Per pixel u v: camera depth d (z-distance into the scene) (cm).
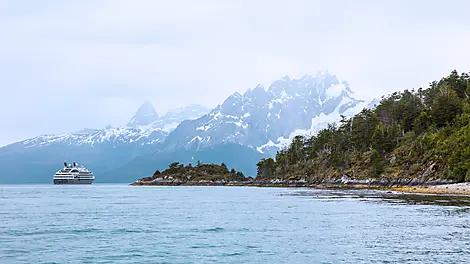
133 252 5700
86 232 7388
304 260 5181
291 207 12188
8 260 5278
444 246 5841
